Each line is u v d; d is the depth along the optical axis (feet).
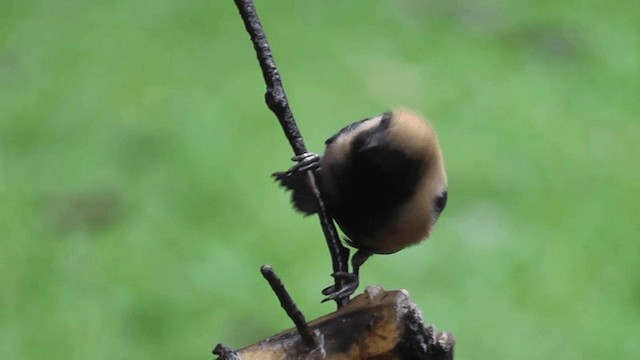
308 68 47.50
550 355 34.06
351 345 14.47
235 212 38.11
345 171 17.97
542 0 53.88
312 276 35.35
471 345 34.09
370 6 52.54
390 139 17.84
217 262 35.99
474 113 44.98
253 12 16.66
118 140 41.86
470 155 42.27
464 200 39.68
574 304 35.63
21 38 49.08
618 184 41.50
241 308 34.55
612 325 35.09
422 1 53.16
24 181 39.55
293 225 37.52
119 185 39.29
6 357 32.83
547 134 44.04
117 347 33.30
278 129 42.70
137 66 47.01
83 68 46.75
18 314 34.12
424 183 18.20
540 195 40.45
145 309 34.45
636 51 50.72
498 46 50.03
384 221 18.21
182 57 47.96
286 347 14.62
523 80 47.70
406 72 47.42
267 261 36.04
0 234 36.99
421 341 14.37
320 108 44.45
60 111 43.62
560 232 38.63
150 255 36.24
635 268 37.27
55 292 34.86
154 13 51.29
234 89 45.52
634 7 54.13
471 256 36.96
